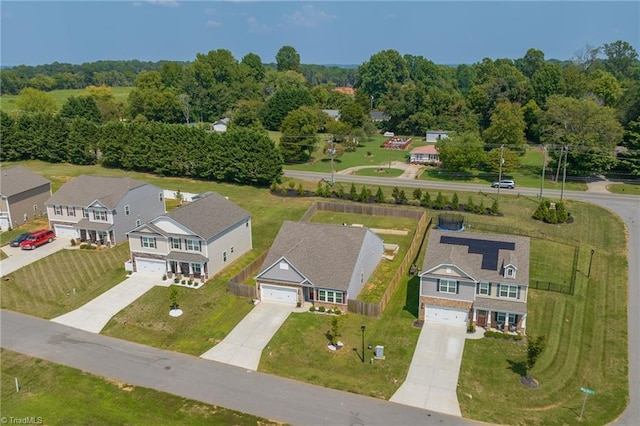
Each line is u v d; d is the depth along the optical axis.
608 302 45.47
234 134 82.44
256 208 72.19
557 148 84.38
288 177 89.62
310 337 40.16
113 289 48.44
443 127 135.88
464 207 69.38
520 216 65.81
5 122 97.81
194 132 85.12
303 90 150.25
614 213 66.56
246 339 40.12
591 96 113.81
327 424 30.75
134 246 51.47
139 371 36.16
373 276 50.50
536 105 122.56
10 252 57.41
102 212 58.69
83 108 132.25
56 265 53.94
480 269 41.03
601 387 34.44
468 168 87.81
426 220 65.81
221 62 186.62
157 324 42.47
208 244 49.53
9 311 44.88
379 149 120.75
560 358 37.31
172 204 73.81
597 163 80.50
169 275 50.53
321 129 134.00
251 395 33.53
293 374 35.81
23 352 38.56
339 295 44.00
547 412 31.78
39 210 69.38
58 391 33.97
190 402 32.81
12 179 66.75
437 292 41.44
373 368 36.28
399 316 43.19
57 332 41.38
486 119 133.62
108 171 92.31
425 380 34.84
